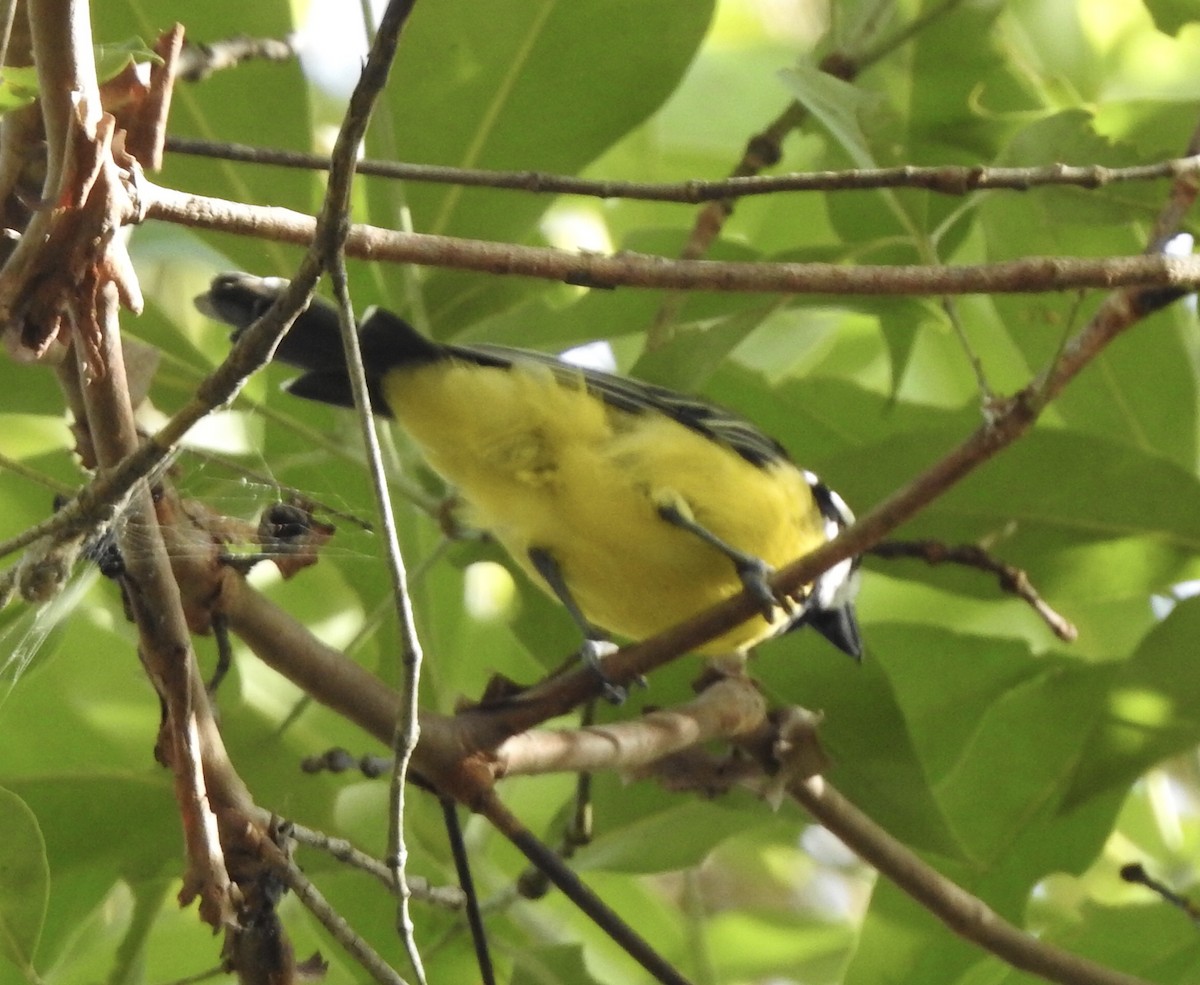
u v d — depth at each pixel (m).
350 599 10.45
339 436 8.63
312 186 8.57
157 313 8.81
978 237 10.48
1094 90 10.97
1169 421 9.58
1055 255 9.22
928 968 8.37
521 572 9.36
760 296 8.52
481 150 8.81
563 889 5.94
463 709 6.49
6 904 6.09
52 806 7.83
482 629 10.63
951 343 11.26
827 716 8.50
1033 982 8.49
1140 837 11.23
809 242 11.05
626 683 6.52
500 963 9.23
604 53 8.74
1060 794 8.97
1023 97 9.23
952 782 9.08
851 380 9.72
